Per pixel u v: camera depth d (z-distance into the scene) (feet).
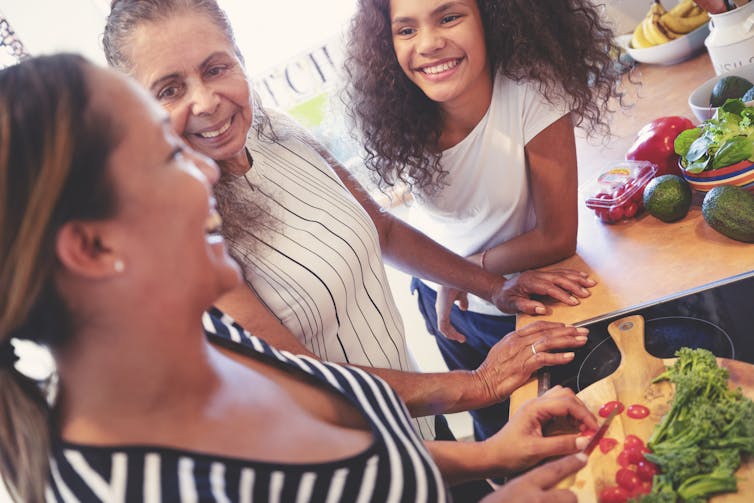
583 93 4.64
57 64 2.04
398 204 7.62
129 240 2.04
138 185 2.03
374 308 4.13
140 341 2.14
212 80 3.44
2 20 6.68
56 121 1.93
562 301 4.50
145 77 3.35
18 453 2.18
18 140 1.93
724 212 4.14
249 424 2.35
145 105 2.11
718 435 2.91
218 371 2.45
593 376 3.73
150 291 2.10
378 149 5.15
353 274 3.94
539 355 3.92
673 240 4.54
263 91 7.57
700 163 4.47
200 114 3.41
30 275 1.94
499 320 5.37
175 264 2.13
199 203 2.15
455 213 5.36
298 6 7.18
